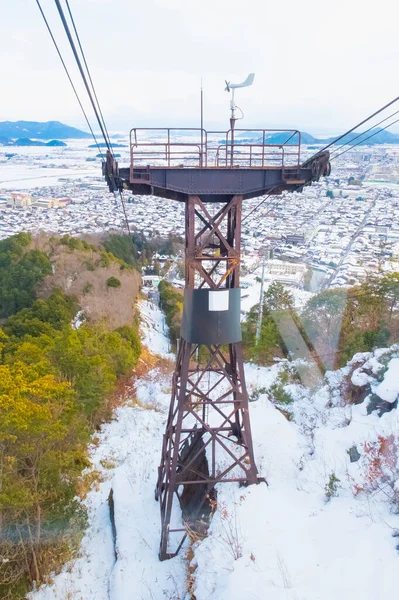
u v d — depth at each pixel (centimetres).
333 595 697
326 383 1689
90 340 2408
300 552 823
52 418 1312
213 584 811
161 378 2806
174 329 4100
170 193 1038
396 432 1066
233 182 984
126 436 1995
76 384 1945
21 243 4150
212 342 1012
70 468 1523
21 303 3566
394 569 712
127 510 1305
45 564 1272
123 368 2706
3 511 1188
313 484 1062
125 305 3888
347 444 1147
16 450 1195
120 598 1018
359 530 836
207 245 1083
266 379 2030
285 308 2380
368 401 1295
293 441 1288
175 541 1134
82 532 1381
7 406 1146
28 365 1777
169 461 1145
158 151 953
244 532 895
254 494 1020
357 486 966
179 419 1039
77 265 3988
